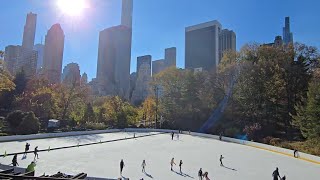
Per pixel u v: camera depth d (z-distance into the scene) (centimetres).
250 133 6731
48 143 4766
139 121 9738
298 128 6544
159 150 4659
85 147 4669
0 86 5931
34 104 7544
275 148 4944
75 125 7631
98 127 7481
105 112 8612
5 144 4400
